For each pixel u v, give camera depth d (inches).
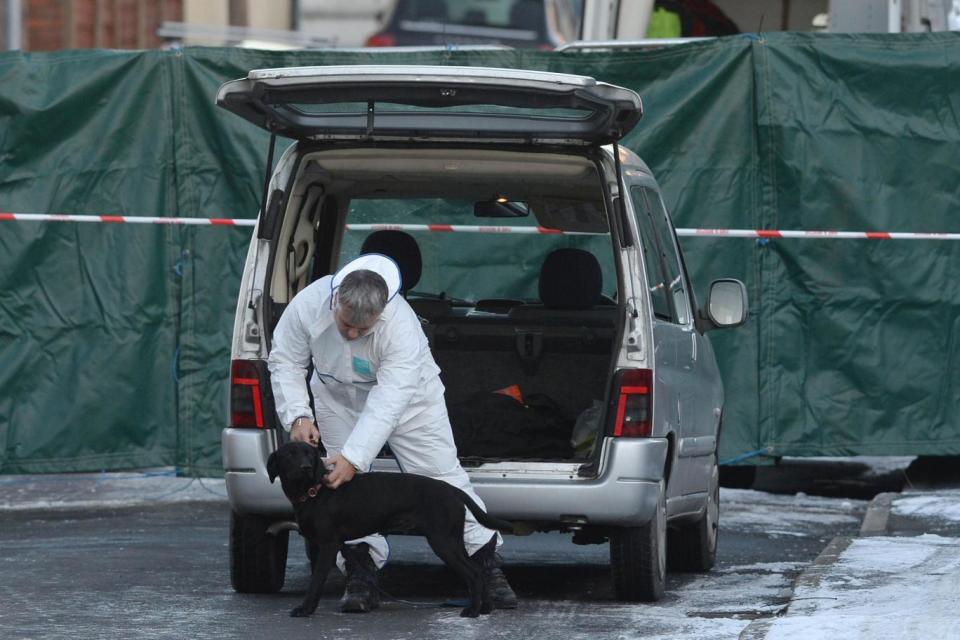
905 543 1234.0
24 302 1571.1
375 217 1344.7
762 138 1588.3
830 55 1588.3
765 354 1594.5
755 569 1237.1
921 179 1595.7
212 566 1183.6
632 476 972.6
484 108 1194.6
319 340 953.5
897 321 1599.4
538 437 1072.2
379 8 2940.5
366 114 1028.5
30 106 1568.7
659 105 1589.6
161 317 1594.5
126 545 1305.4
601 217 1183.6
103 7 2279.8
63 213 1578.5
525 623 933.2
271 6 2588.6
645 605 1023.0
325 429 982.4
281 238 1048.8
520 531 1008.9
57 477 1781.5
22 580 1103.0
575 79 932.6
